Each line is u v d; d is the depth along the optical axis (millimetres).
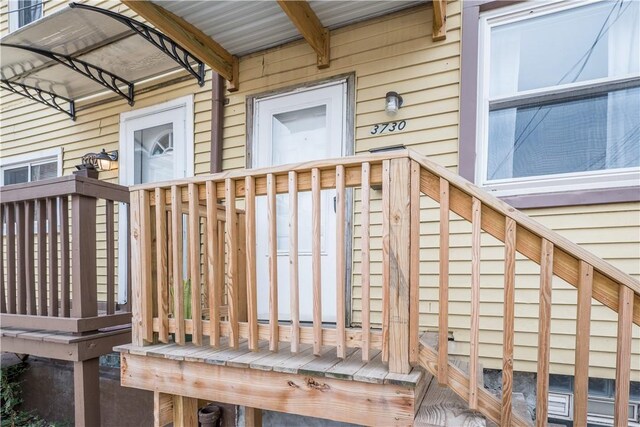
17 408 3621
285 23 2746
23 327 2445
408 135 2590
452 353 2381
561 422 2176
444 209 1393
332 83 2848
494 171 2375
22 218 2439
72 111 4121
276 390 1582
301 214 2957
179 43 2727
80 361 2154
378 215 2664
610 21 2150
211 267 1789
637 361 2039
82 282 2193
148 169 3711
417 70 2588
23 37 2916
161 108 3584
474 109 2391
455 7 2502
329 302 2809
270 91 3070
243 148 3168
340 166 1511
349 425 2562
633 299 1240
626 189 2059
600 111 2156
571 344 2158
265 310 3119
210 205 1788
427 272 2510
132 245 1965
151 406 3061
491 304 2340
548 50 2277
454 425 1307
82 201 2207
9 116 4609
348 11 2635
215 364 1659
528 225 1305
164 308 1903
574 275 1296
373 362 1584
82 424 2139
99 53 3191
